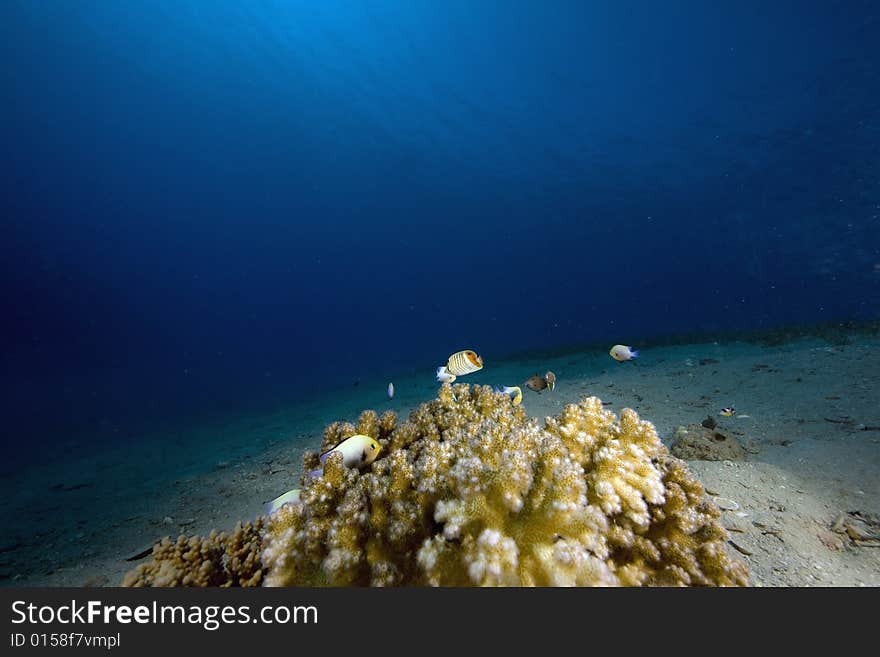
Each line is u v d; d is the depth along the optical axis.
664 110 36.22
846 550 2.94
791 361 8.38
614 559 2.23
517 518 2.11
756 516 3.36
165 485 7.66
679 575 2.14
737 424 5.77
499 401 3.58
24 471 12.08
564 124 41.00
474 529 2.05
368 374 31.33
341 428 3.33
